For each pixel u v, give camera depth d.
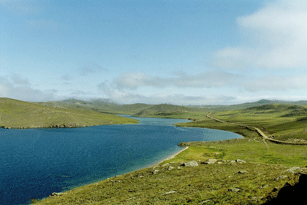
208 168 49.06
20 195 44.69
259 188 22.78
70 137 145.88
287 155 72.81
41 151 93.81
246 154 79.31
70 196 37.28
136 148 103.56
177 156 80.38
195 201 23.03
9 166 68.06
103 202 29.88
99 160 77.19
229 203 20.20
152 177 45.56
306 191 16.45
